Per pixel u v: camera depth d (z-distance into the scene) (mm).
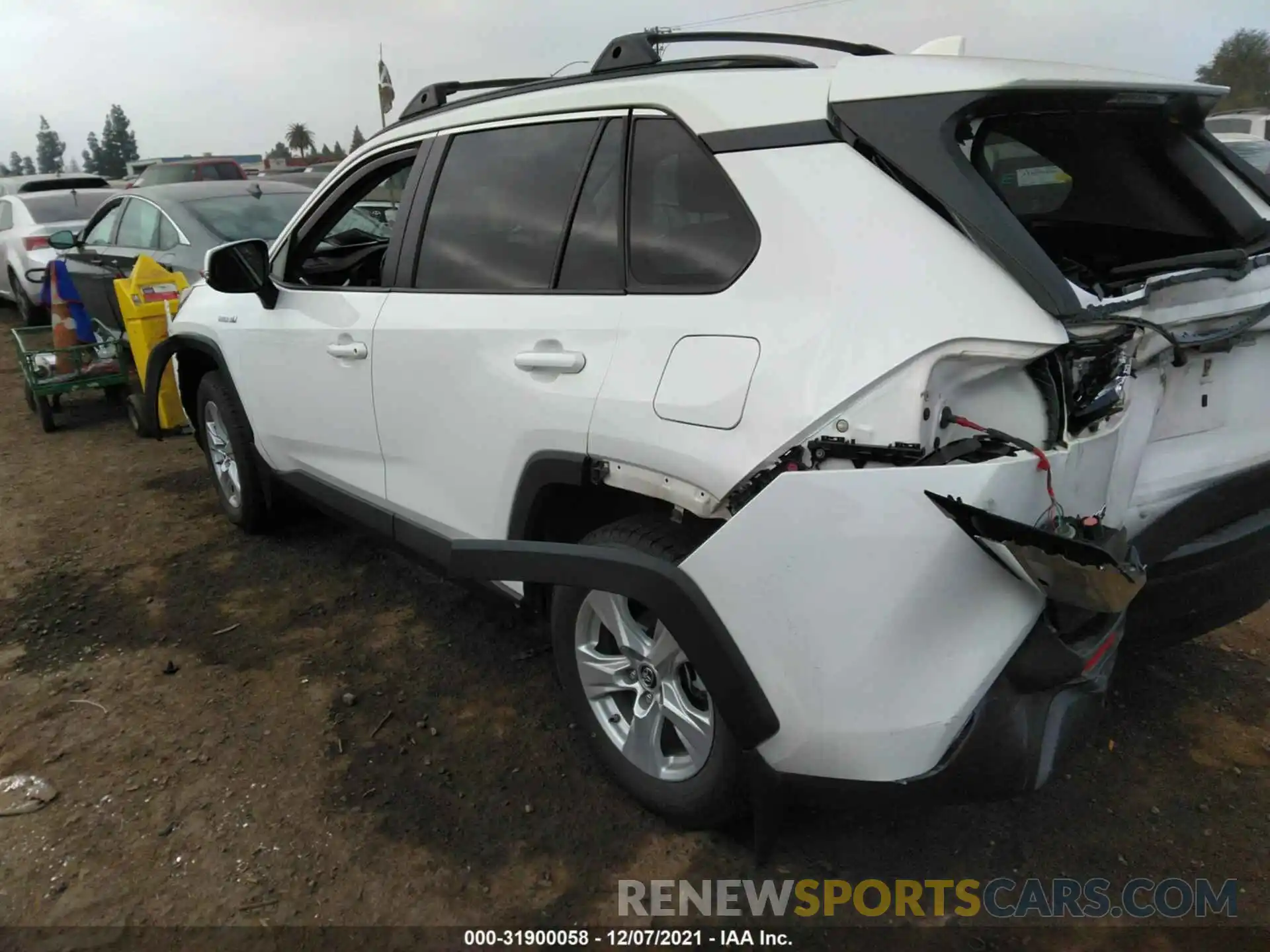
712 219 2166
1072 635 1899
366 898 2270
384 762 2781
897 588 1772
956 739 1850
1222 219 2385
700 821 2336
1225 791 2561
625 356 2242
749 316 2012
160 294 5883
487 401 2623
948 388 1793
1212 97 2389
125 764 2793
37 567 4223
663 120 2332
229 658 3398
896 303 1815
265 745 2875
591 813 2539
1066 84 1996
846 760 1910
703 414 2025
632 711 2537
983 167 2098
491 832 2479
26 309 10773
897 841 2416
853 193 1945
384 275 3160
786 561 1873
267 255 3615
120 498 5141
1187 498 2223
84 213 10992
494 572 2379
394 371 2988
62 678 3283
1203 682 3064
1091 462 1869
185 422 5949
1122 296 1909
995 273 1799
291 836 2479
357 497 3465
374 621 3662
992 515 1688
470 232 2863
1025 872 2307
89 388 6652
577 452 2346
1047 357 1779
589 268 2453
